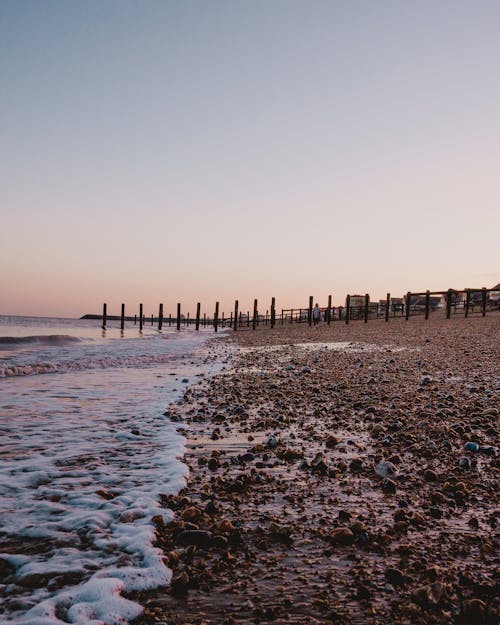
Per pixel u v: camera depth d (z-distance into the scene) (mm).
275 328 40656
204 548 2873
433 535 3012
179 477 4152
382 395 8031
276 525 3080
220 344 24484
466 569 2574
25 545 2906
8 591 2412
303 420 6457
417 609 2215
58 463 4578
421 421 6090
